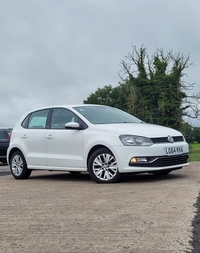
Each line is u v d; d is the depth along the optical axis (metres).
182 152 8.85
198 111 37.72
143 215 5.39
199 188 7.24
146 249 4.06
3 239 4.61
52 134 9.67
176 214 5.38
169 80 37.69
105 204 6.18
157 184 8.02
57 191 7.72
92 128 8.95
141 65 38.59
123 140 8.39
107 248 4.14
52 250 4.17
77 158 9.16
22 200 6.87
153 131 8.67
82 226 5.00
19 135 10.55
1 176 11.91
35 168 10.07
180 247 4.09
